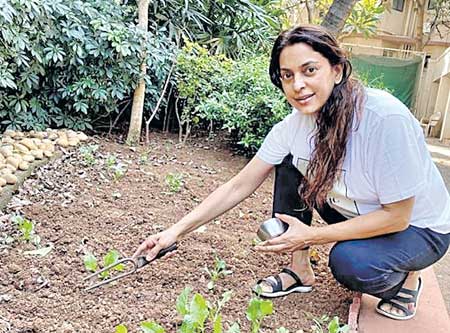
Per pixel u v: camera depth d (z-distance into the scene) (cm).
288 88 154
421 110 1060
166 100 489
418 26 1191
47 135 399
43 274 188
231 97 432
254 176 184
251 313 151
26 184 302
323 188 163
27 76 408
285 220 168
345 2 445
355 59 1034
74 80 437
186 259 208
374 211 160
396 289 170
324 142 156
